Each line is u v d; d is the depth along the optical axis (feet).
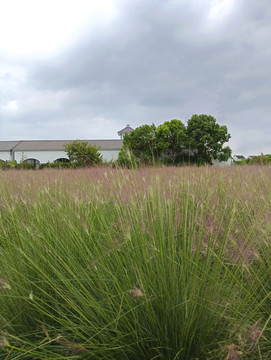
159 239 5.02
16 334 5.28
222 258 5.50
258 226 5.84
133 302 4.99
